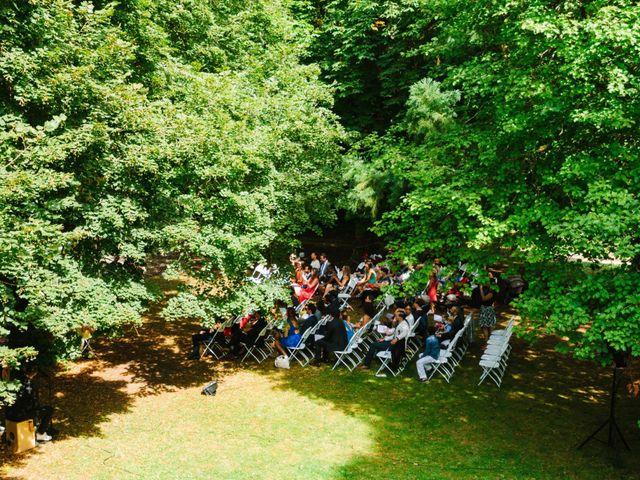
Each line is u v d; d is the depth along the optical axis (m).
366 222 24.84
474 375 12.81
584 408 10.93
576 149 9.30
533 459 8.91
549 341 15.33
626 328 6.97
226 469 8.62
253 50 16.91
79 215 9.34
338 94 22.27
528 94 8.84
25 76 8.37
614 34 7.77
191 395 11.69
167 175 10.07
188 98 11.73
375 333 14.94
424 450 9.27
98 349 14.66
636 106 8.09
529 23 8.41
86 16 9.27
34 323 7.87
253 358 14.21
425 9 12.91
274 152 13.59
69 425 10.13
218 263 10.75
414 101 16.33
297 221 16.30
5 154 7.62
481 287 14.75
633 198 7.83
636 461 8.81
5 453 8.99
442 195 9.84
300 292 18.27
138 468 8.60
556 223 8.30
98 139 8.73
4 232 6.94
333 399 11.46
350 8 21.95
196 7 14.83
